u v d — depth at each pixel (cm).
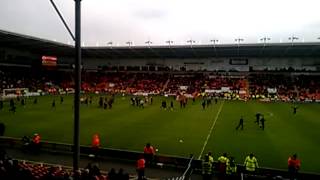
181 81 9744
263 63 9912
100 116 4406
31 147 2423
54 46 8862
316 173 2014
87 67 11481
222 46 8438
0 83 7938
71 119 4031
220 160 1936
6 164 1355
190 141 2923
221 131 3425
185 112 4975
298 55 9394
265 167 2136
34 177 1267
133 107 5572
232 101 7225
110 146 2705
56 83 9675
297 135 3266
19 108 5162
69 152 2453
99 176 1472
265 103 6856
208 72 10138
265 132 3403
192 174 2048
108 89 9394
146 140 2938
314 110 5550
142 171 1878
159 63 10862
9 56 9088
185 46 8756
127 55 10606
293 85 8669
